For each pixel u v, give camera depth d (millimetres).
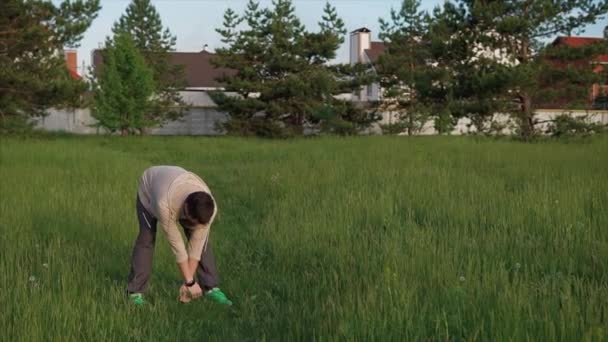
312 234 7371
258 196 11367
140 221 5461
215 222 9234
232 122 39969
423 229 7219
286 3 40031
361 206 8773
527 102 27578
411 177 11688
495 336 3746
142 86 34438
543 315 4043
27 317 4324
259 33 40031
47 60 28141
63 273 5488
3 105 28469
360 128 41688
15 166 14844
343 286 5254
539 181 10562
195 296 5270
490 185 10352
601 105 34656
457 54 28156
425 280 5086
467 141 24406
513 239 6594
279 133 38688
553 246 6285
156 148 25328
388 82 42000
